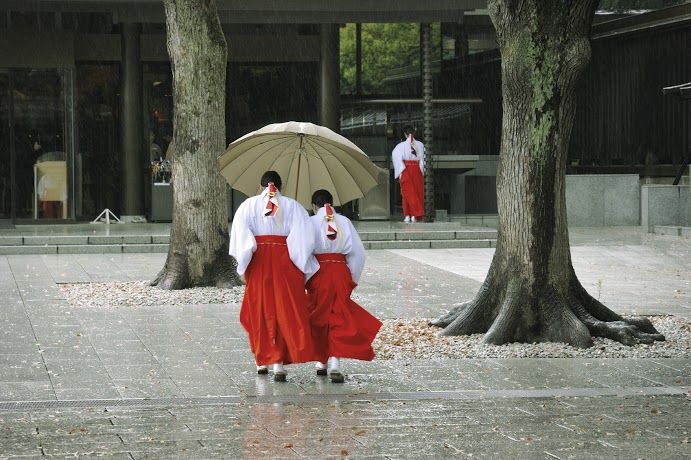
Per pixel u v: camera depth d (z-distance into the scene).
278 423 11.05
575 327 15.90
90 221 37.19
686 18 36.56
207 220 21.89
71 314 18.80
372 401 12.27
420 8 33.84
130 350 15.43
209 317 18.59
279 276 13.42
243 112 38.53
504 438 10.36
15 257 28.67
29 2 32.84
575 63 16.00
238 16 34.47
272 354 13.41
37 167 35.66
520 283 16.22
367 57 39.88
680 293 21.78
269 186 13.58
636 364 14.70
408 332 16.86
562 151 16.34
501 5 16.19
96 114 37.16
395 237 31.81
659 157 39.06
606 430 10.73
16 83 35.34
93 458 9.50
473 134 42.59
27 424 10.93
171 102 37.31
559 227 16.33
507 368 14.36
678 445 10.08
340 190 14.72
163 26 37.50
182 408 11.83
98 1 33.06
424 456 9.66
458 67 42.03
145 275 24.56
